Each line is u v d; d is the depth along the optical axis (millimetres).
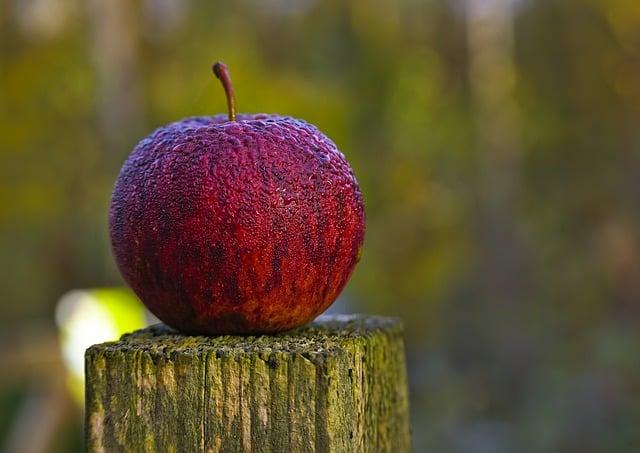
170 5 1803
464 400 1611
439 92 2299
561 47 2240
